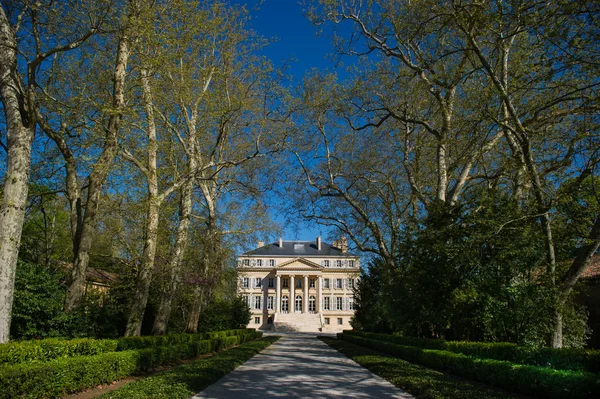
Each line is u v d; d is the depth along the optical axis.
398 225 26.42
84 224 14.78
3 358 8.75
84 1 12.35
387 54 18.61
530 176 12.91
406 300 17.50
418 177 23.38
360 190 27.38
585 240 12.12
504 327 13.51
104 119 15.98
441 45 17.03
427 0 13.02
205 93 17.23
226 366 14.05
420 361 16.22
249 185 25.77
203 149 23.97
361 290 34.19
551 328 12.50
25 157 10.98
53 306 13.20
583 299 19.16
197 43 15.27
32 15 12.05
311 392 10.11
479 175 19.67
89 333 14.64
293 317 71.06
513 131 12.77
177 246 20.50
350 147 26.84
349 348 24.67
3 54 11.09
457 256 14.06
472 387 10.10
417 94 19.81
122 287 20.30
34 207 21.28
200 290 24.05
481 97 14.11
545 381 9.20
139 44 14.98
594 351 10.15
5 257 10.21
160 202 17.77
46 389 8.29
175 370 12.31
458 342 15.10
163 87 17.33
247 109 19.80
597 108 10.47
